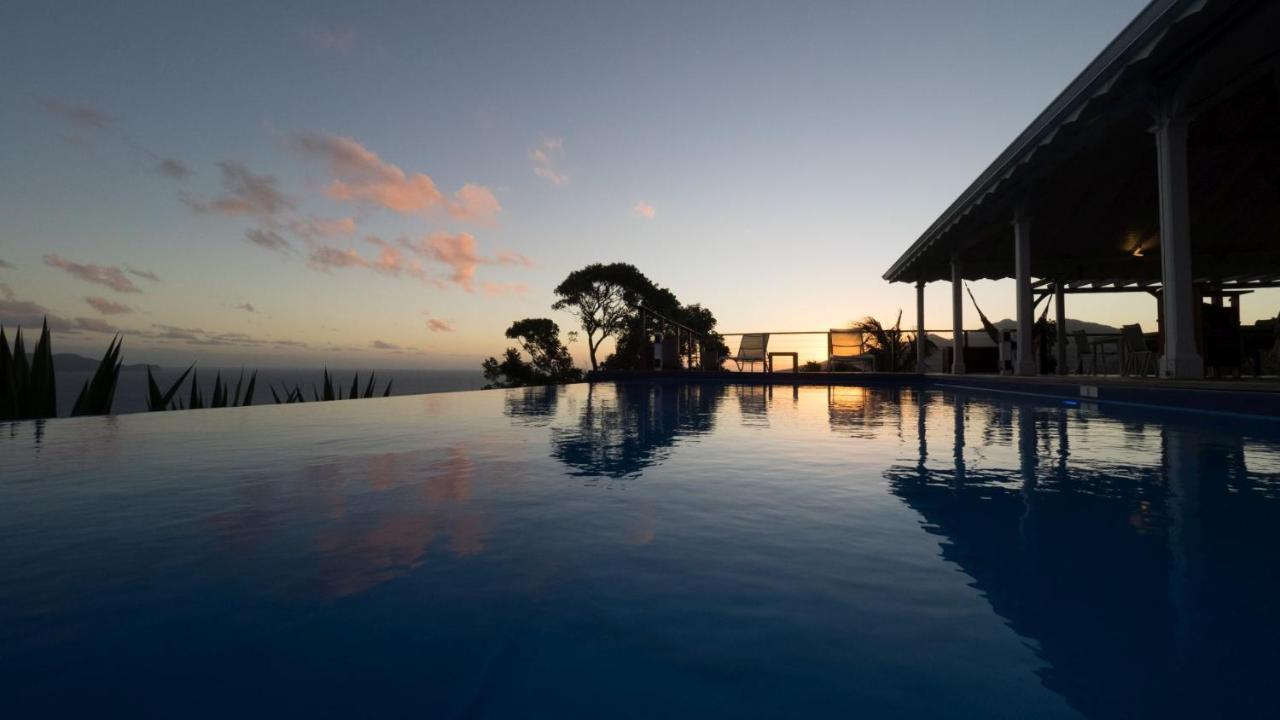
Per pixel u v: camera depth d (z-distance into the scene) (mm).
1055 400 6590
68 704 807
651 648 967
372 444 3502
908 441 3471
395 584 1262
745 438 3668
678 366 13703
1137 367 7602
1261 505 1872
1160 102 4984
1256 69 4582
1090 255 10172
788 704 796
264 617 1098
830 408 5934
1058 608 1110
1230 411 4301
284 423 4785
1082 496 2023
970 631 1020
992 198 7547
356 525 1737
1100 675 863
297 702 809
